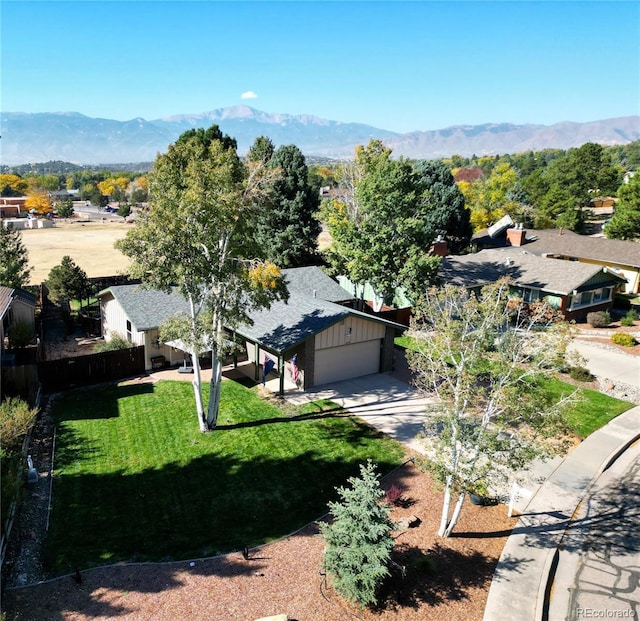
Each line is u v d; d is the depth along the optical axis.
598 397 24.81
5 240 32.25
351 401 23.45
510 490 16.95
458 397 13.47
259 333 25.09
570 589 13.05
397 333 34.00
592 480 18.03
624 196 57.28
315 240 51.81
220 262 18.86
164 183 18.97
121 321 28.42
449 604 12.04
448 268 41.41
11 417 16.55
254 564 13.12
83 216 121.88
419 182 35.06
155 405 22.42
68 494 15.96
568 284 36.03
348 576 11.29
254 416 21.66
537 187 95.06
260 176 20.39
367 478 12.11
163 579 12.47
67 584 12.20
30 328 27.55
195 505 15.61
